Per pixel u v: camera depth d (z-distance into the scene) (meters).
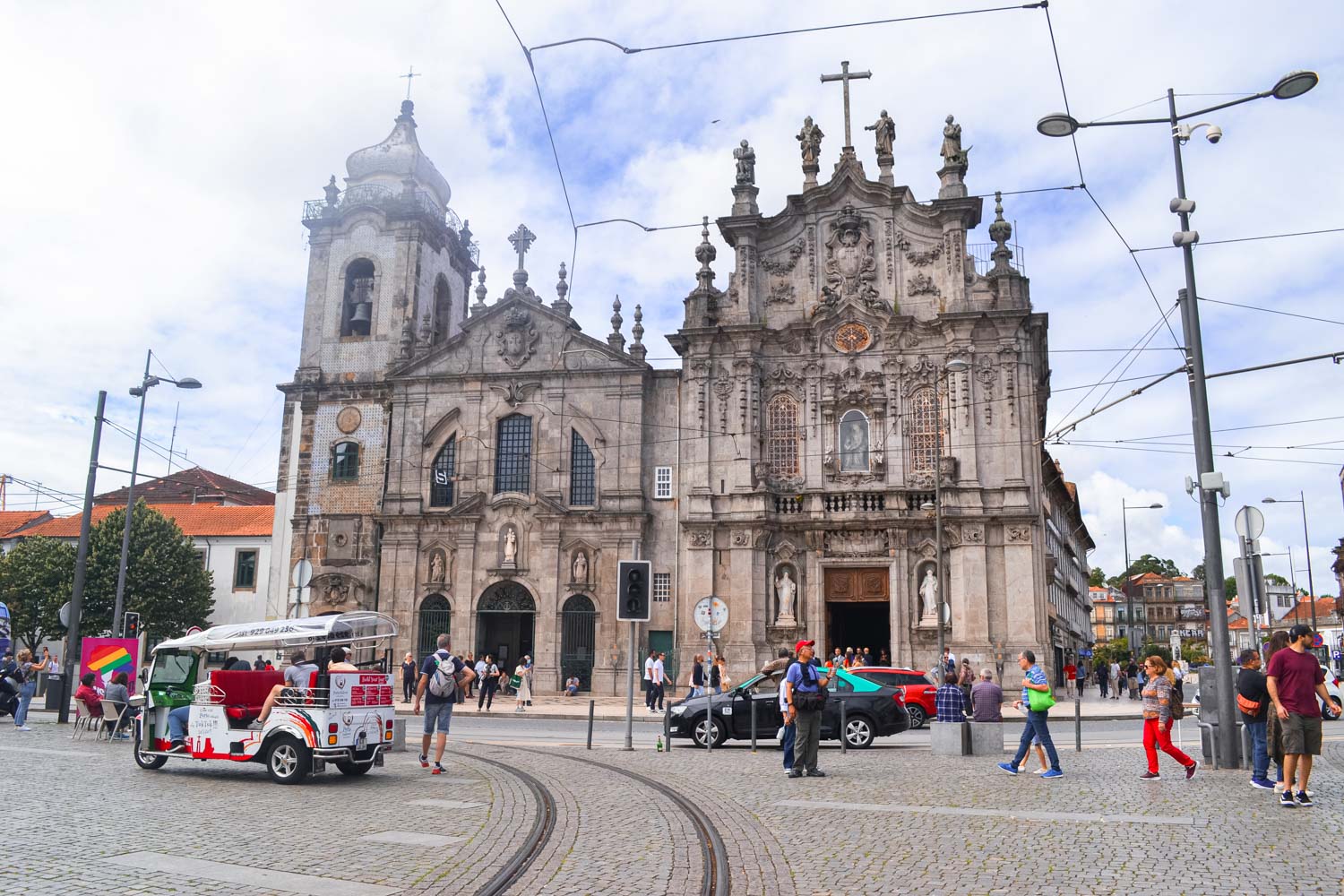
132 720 23.84
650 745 24.22
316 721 16.48
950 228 43.41
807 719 17.50
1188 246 19.86
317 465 48.28
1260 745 15.12
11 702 29.52
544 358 46.59
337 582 46.84
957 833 12.01
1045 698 17.03
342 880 9.90
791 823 12.88
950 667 35.00
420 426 47.00
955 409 42.03
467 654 43.53
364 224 51.03
